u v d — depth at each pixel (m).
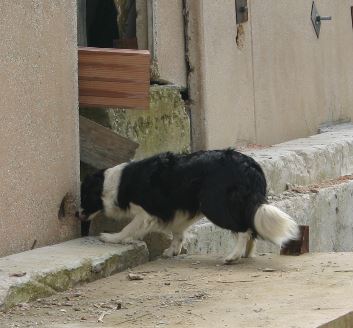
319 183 13.98
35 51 9.14
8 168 8.73
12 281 7.82
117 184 9.68
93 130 10.46
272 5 15.25
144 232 9.63
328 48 17.33
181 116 12.73
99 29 13.92
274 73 15.32
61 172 9.54
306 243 9.94
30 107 9.06
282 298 7.88
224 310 7.52
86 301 7.98
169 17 12.80
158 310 7.61
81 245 9.34
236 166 9.30
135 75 10.34
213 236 10.73
